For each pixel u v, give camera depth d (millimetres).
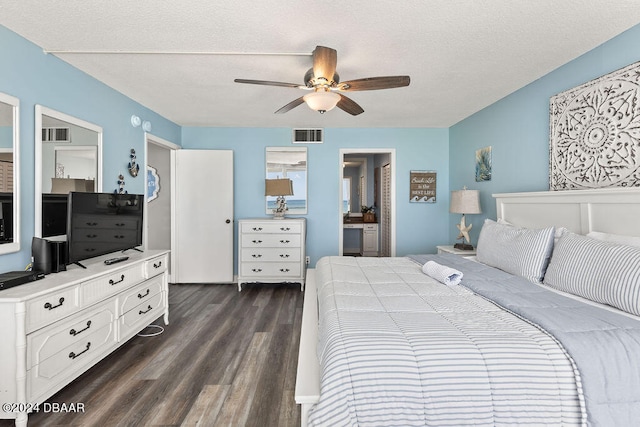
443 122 4609
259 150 4883
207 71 2775
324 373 1229
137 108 3615
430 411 1191
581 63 2457
